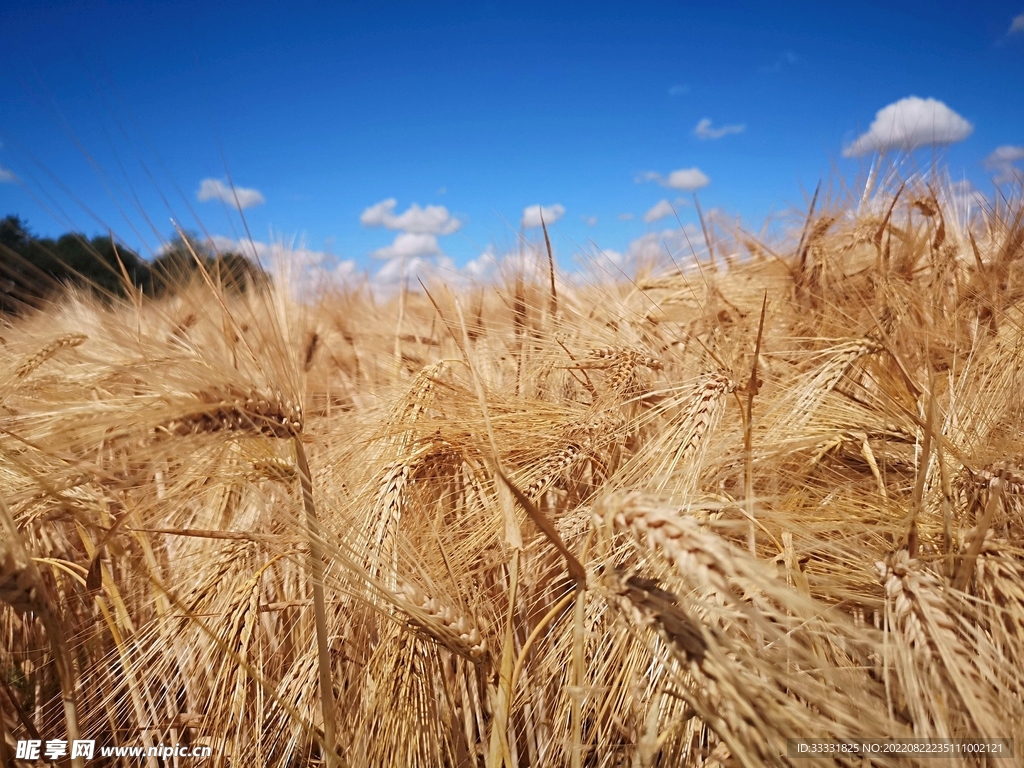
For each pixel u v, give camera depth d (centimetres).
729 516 45
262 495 44
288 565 54
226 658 43
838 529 45
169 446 37
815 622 36
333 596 48
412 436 53
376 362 100
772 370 64
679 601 34
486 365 75
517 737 53
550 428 56
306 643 51
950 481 47
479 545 51
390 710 42
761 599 37
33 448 40
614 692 40
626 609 34
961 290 71
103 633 53
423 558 46
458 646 41
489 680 43
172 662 52
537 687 50
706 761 40
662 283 96
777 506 47
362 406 77
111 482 44
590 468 58
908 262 80
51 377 52
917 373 56
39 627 51
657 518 31
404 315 120
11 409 47
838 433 54
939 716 32
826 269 83
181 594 49
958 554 38
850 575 43
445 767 47
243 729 45
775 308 76
